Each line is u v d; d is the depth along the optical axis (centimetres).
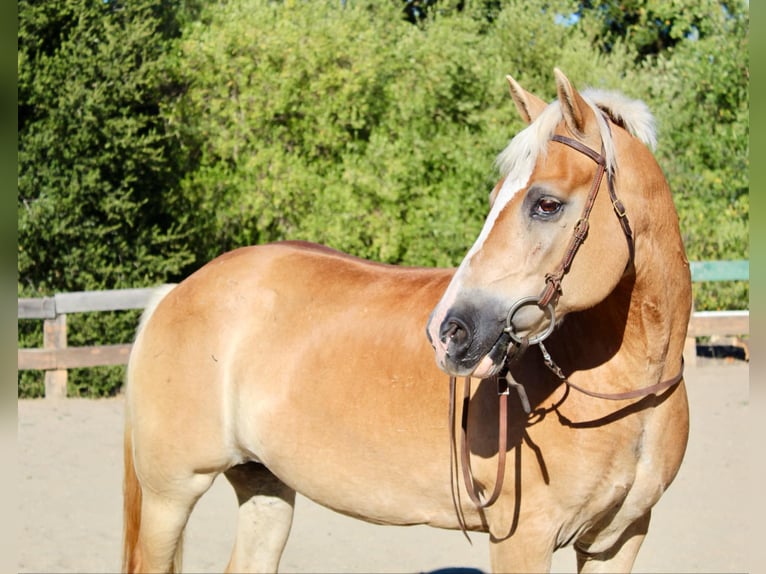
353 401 279
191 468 315
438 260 1061
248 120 1064
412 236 1067
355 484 283
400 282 294
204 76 1048
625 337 243
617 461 245
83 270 930
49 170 904
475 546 466
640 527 266
